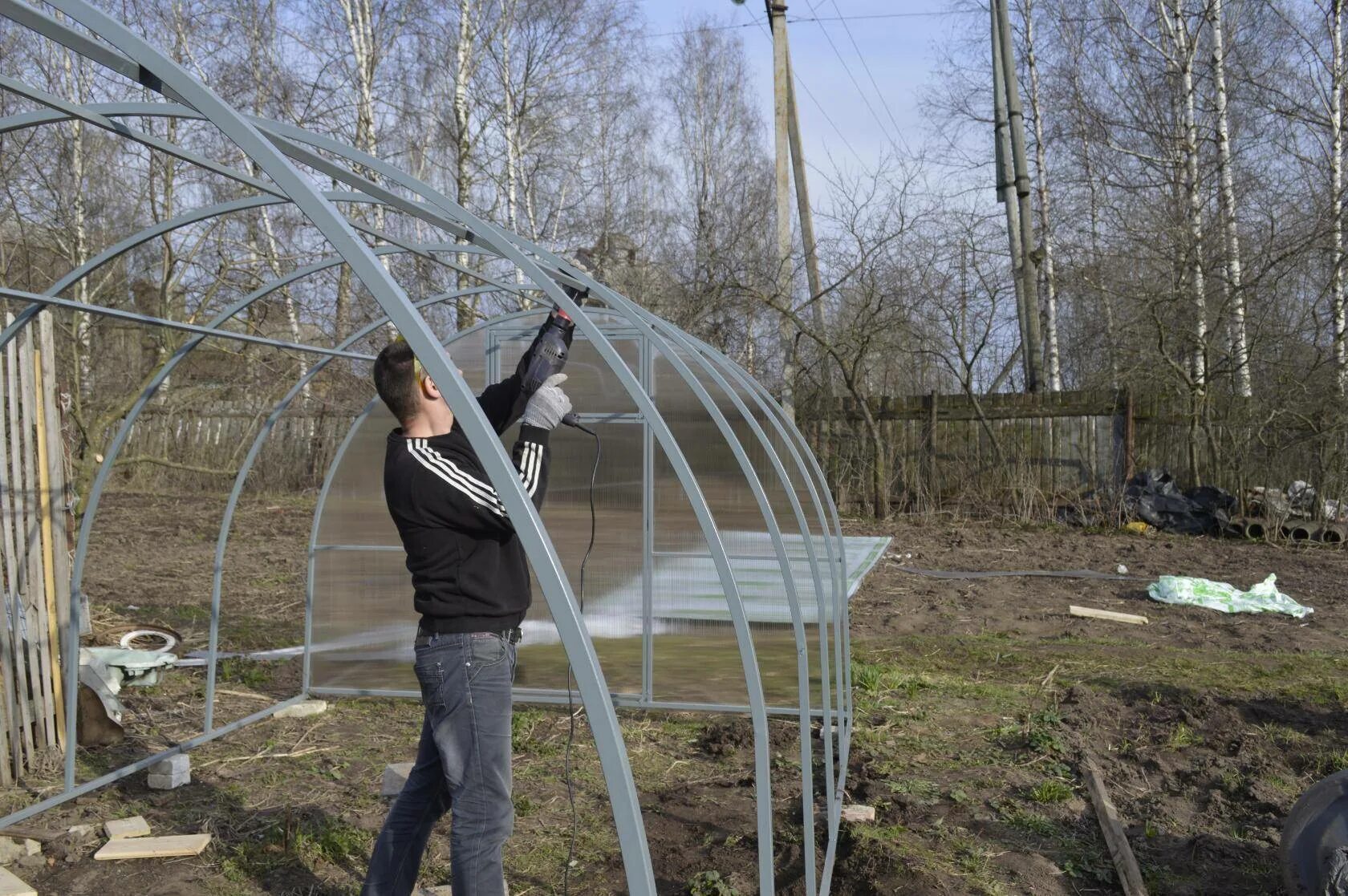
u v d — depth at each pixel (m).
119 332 15.96
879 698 6.22
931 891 3.61
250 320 12.27
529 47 17.78
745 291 15.09
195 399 16.58
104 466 4.47
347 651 6.19
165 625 7.42
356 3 16.27
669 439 2.55
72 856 3.98
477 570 2.88
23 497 4.85
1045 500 14.20
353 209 15.88
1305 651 7.47
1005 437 14.68
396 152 18.41
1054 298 19.69
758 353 18.61
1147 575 10.48
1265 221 16.03
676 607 5.97
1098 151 19.41
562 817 4.38
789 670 5.89
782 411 5.45
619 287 17.39
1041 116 21.03
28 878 3.79
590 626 6.04
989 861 3.97
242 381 16.44
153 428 16.61
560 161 19.64
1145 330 15.35
